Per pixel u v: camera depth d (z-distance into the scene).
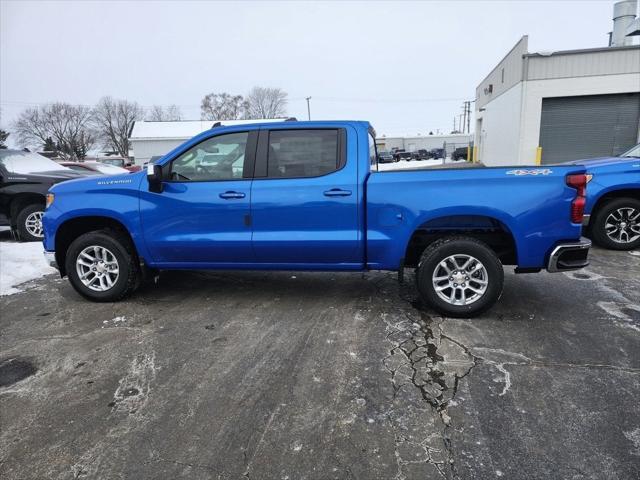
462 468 2.35
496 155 26.66
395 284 5.36
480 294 4.13
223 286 5.41
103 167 14.57
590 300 4.70
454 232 4.40
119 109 86.00
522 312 4.39
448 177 4.05
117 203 4.62
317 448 2.52
